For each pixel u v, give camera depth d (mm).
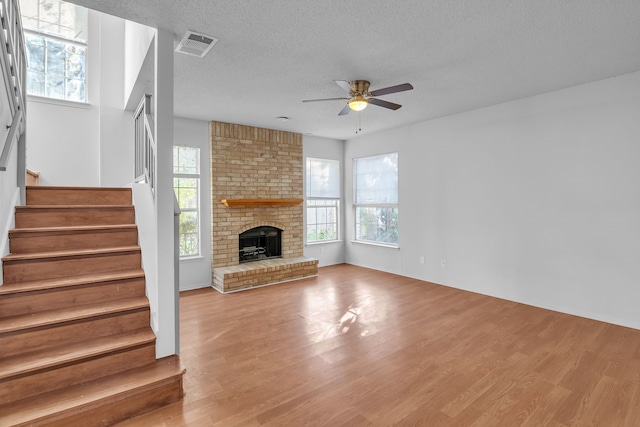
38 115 4113
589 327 3373
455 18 2332
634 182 3305
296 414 2043
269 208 5723
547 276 3953
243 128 5395
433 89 3777
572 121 3705
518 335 3197
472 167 4668
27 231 2504
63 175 4242
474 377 2455
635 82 3285
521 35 2572
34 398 1862
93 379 2064
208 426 1932
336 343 3039
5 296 2145
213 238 5113
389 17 2318
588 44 2715
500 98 4113
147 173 2975
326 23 2395
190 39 2602
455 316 3729
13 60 2336
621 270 3404
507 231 4312
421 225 5398
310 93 3867
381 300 4336
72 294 2369
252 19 2334
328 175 6707
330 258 6703
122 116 4508
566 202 3773
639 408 2088
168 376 2111
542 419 1993
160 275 2369
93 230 2756
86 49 4434
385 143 5953
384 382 2393
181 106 4359
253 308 4039
